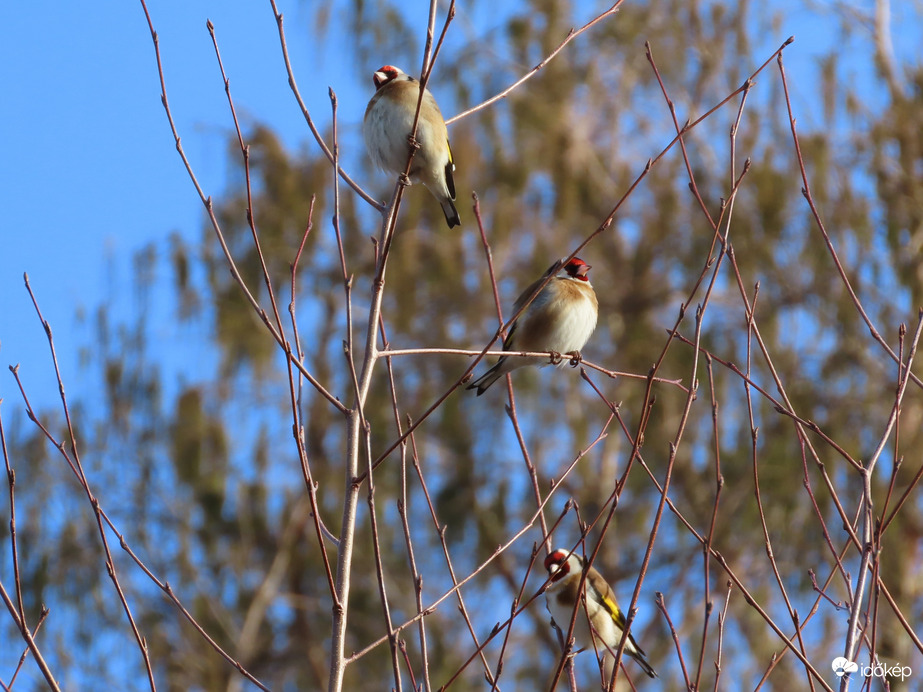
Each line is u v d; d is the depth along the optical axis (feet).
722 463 47.29
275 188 53.11
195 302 51.13
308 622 49.29
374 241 20.65
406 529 18.51
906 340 48.21
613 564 48.83
